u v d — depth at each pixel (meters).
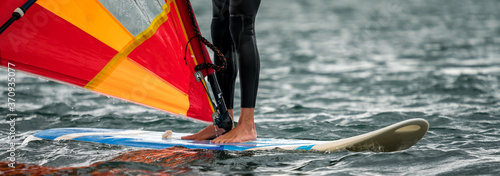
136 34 6.40
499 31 29.30
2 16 5.83
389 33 29.80
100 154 6.24
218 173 5.44
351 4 54.78
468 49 21.61
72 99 11.13
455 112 9.62
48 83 13.18
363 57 20.09
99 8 6.18
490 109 9.88
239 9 6.75
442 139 7.23
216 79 6.94
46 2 5.92
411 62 18.28
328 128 8.48
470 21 36.34
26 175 5.29
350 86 13.69
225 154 6.23
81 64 6.15
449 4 53.69
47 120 9.02
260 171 5.54
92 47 6.19
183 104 6.79
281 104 11.18
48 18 5.94
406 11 46.06
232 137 6.87
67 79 6.11
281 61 19.17
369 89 13.13
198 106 6.91
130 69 6.43
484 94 11.66
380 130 6.17
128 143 6.79
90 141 6.92
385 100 11.47
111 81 6.34
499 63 17.11
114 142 6.86
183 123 8.93
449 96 11.59
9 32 5.80
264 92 12.98
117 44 6.31
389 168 5.61
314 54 21.00
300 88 13.52
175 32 6.71
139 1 6.43
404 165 5.71
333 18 40.12
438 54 20.33
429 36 27.67
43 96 11.38
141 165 5.69
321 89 13.33
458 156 6.02
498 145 6.77
